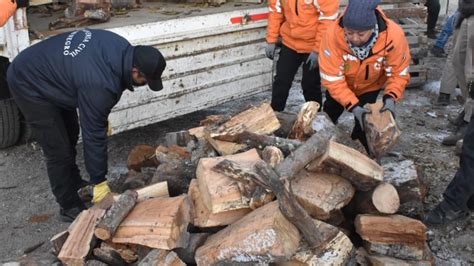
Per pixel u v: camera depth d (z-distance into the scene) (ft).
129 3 17.81
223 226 9.11
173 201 9.04
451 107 20.27
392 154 15.31
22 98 11.04
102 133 10.68
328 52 11.73
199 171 9.45
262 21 16.90
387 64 11.70
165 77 14.92
